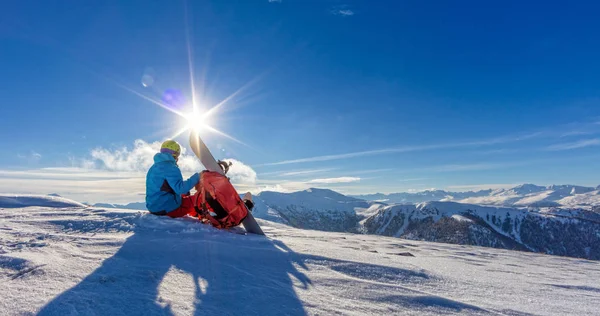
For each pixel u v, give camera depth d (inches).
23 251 117.6
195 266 113.4
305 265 126.9
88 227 168.9
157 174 201.3
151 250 127.5
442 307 93.4
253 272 112.7
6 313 69.2
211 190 185.2
